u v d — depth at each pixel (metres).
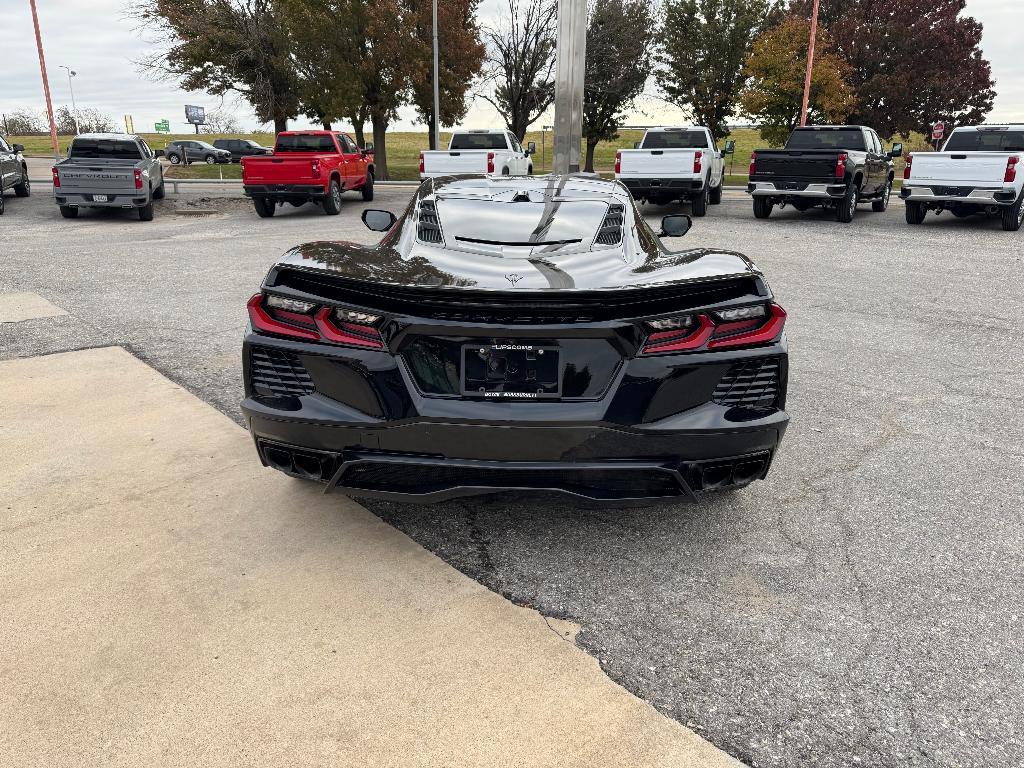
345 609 2.55
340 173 18.25
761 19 35.41
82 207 16.97
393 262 2.86
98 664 2.25
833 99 29.41
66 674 2.21
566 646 2.39
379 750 1.95
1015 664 2.33
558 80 16.19
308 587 2.68
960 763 1.95
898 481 3.65
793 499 3.45
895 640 2.45
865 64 36.34
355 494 2.77
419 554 2.92
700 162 15.65
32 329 6.27
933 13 37.53
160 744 1.96
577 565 2.87
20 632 2.39
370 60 29.69
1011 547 3.05
